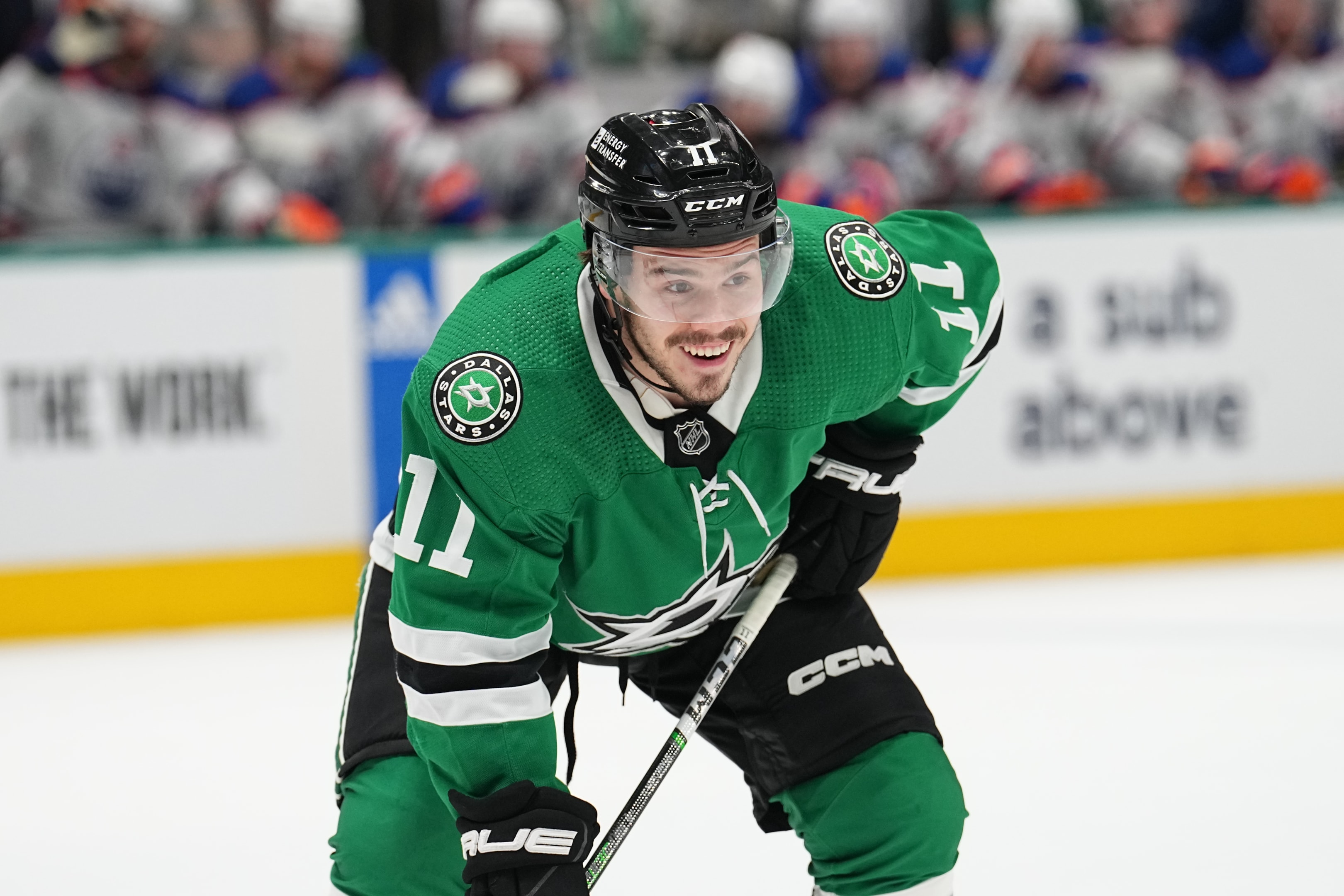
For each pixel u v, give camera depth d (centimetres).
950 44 2562
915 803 689
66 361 1725
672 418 632
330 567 1798
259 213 1927
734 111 2098
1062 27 2244
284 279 1762
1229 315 1928
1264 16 2445
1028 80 2255
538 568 637
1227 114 2436
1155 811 1102
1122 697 1399
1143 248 1905
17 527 1733
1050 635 1630
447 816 695
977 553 1905
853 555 750
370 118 2116
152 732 1417
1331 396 1956
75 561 1745
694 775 1194
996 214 1875
